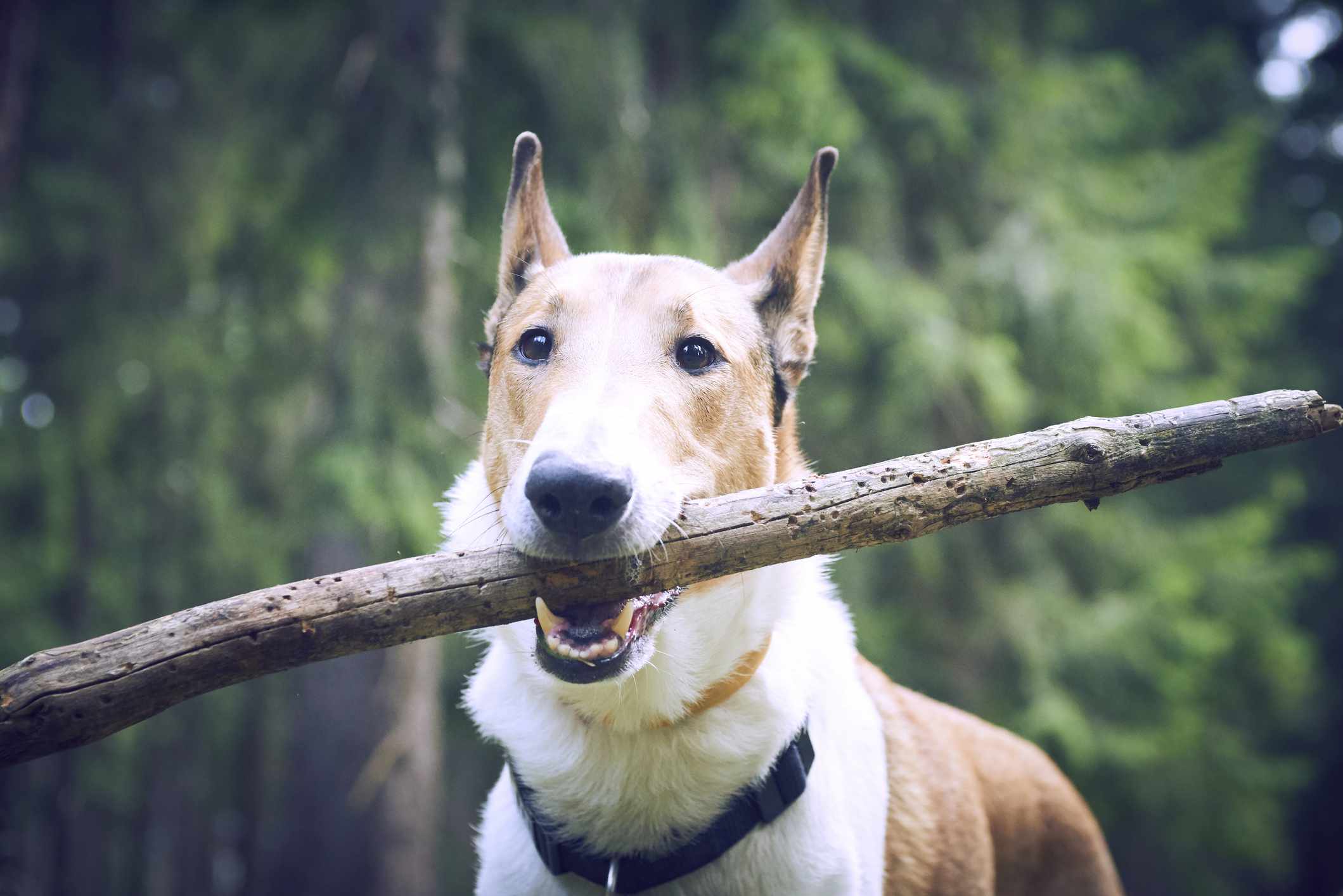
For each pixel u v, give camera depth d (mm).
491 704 3107
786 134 8789
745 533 2379
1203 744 10227
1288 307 14586
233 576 10500
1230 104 14562
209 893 14586
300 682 7676
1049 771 4227
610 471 2307
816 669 3119
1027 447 2373
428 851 7512
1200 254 11141
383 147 7199
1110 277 9305
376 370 6906
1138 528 10281
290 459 8016
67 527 9719
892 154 9609
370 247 7070
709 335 3004
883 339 8844
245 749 13531
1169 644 9508
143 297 9633
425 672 7652
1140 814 9742
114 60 10953
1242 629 10781
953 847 3562
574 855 2936
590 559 2312
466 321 7605
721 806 2885
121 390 9602
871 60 9352
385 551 6828
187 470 10336
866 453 9102
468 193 7566
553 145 7727
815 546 2385
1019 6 10734
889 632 9109
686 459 2844
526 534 2303
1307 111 17797
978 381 8867
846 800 3129
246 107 8367
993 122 9938
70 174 9938
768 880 2875
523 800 3004
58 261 10039
